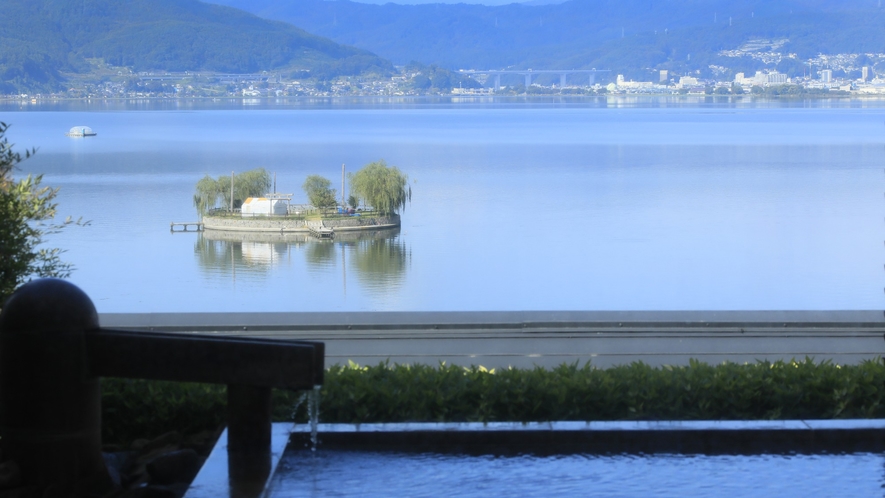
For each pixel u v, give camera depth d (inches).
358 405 215.2
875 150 5999.0
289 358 181.2
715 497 173.8
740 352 401.1
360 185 3403.1
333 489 175.5
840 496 174.2
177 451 201.6
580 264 2640.3
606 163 5472.4
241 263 2805.1
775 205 3641.7
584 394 219.1
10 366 183.3
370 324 460.4
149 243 3011.8
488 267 2647.6
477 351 405.1
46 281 186.1
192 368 183.6
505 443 196.4
